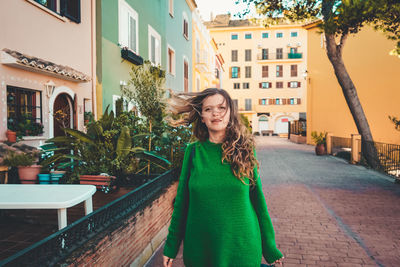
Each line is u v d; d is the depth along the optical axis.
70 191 2.80
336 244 4.19
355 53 18.59
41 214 3.57
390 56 16.72
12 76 5.25
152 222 3.77
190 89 20.52
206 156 1.64
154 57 12.91
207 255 1.54
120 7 9.52
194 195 1.58
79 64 7.56
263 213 1.68
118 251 2.71
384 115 17.09
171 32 15.64
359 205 6.22
